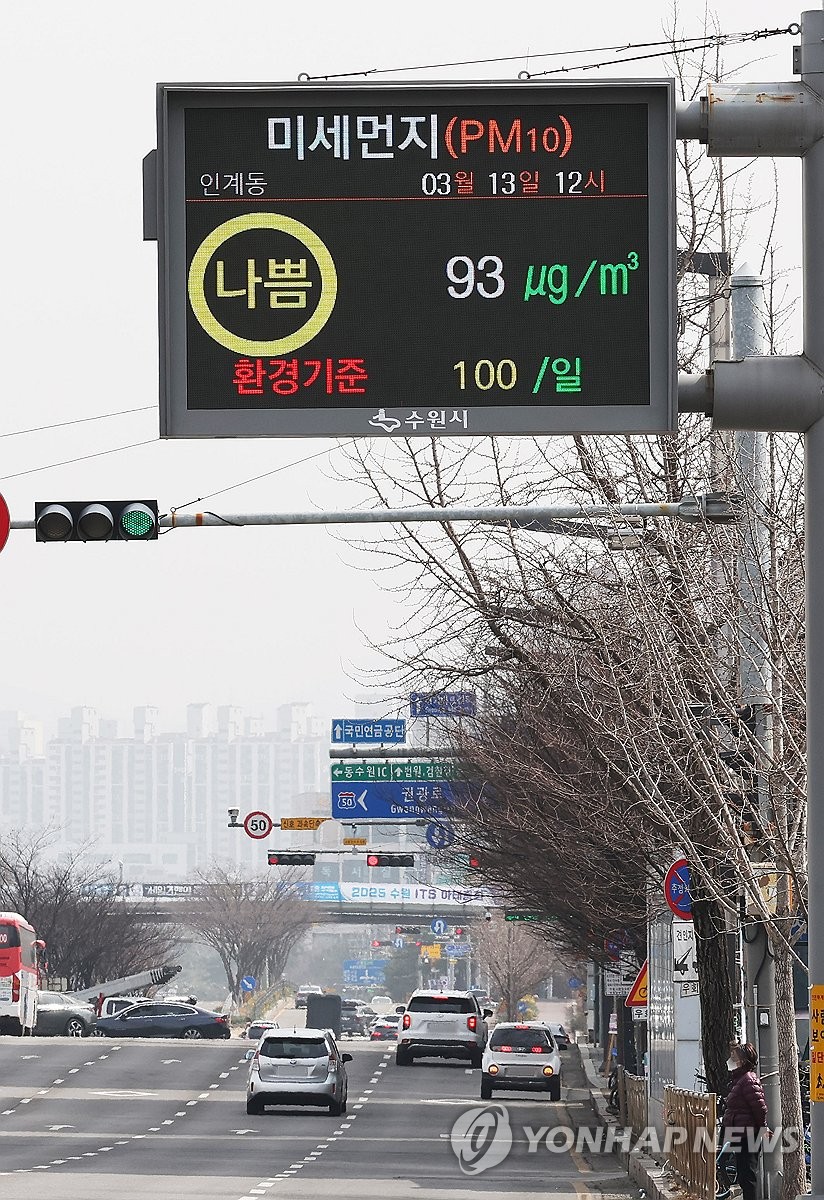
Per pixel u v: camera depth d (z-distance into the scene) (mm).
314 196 32156
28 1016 196375
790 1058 49312
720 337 55906
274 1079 111000
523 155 32156
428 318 32062
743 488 49031
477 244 32094
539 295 32062
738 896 56156
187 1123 106438
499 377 31984
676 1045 76438
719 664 52938
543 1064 124938
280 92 32156
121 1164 81625
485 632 72750
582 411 31938
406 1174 78562
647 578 53344
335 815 142250
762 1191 54000
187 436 31984
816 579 31891
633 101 32156
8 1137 96188
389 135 32156
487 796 114312
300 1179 75750
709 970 66750
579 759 78375
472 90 32094
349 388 31984
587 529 58250
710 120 32062
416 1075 150375
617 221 32125
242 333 32062
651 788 59250
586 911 105438
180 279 32156
